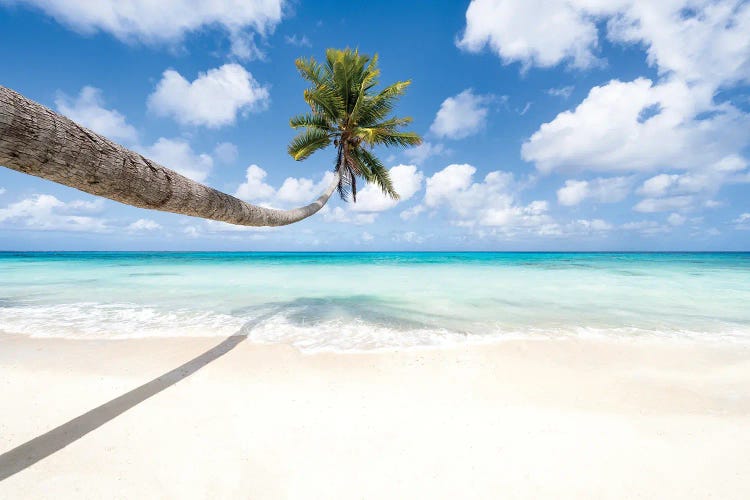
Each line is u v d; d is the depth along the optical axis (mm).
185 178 3289
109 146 2277
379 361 5133
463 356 5367
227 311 8430
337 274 18469
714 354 5512
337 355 5367
